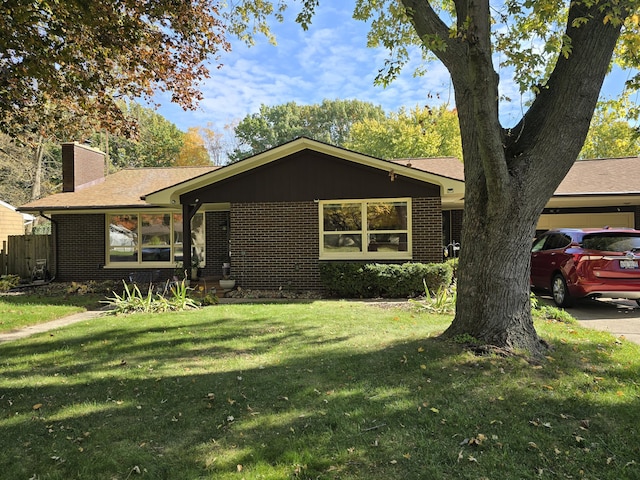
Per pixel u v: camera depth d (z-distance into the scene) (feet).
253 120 163.63
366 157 36.32
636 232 29.14
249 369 15.48
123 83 28.66
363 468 8.97
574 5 15.21
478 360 14.74
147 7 23.63
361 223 37.83
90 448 10.03
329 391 13.03
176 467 9.18
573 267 28.30
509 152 16.10
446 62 17.08
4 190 85.30
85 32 23.66
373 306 29.17
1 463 9.43
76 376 15.34
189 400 12.81
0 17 20.04
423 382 13.34
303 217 38.24
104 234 50.34
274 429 10.77
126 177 57.88
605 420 10.89
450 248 54.65
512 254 16.01
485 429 10.53
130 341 20.26
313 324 22.68
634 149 56.03
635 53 18.58
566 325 22.09
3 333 24.04
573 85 14.75
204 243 50.39
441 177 35.45
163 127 137.69
